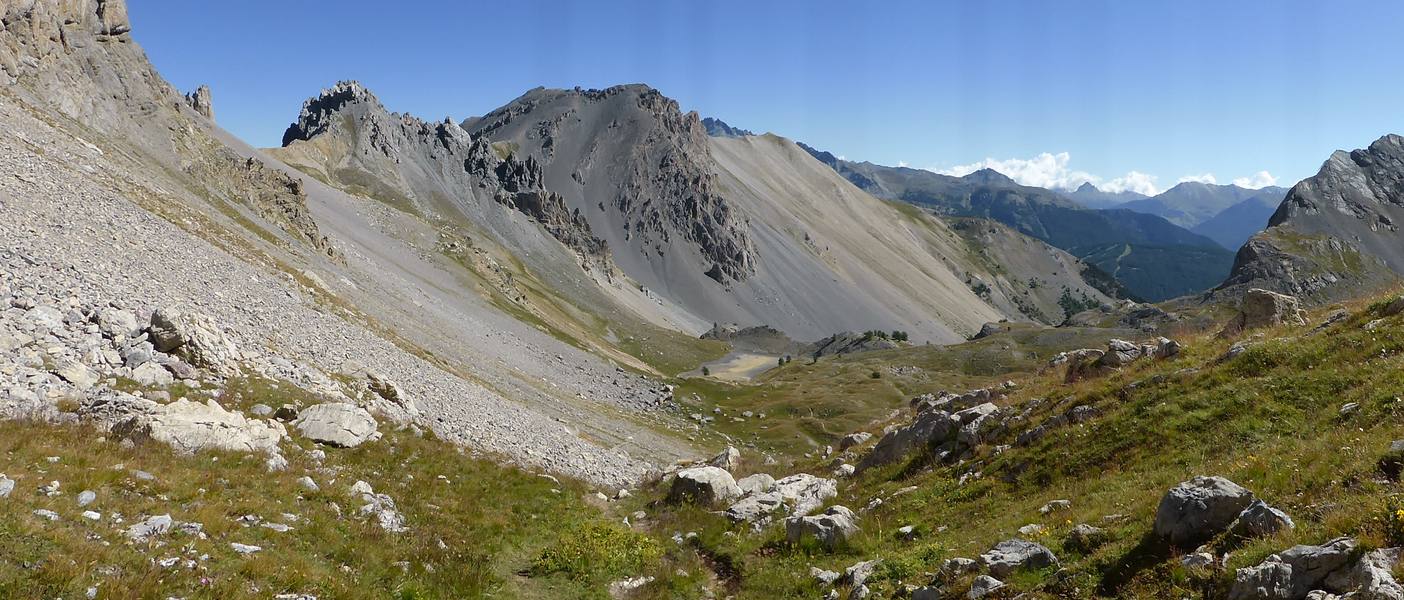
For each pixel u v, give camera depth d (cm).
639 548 2242
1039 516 1841
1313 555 1043
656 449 6494
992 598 1409
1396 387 1719
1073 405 2517
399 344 5728
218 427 2061
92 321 2528
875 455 3072
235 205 9275
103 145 7775
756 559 2177
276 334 3762
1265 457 1650
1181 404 2136
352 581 1508
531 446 3853
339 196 19838
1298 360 2119
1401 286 2441
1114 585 1316
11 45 8475
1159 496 1619
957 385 14300
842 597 1720
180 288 3706
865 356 19250
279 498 1827
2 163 4356
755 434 9944
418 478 2506
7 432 1664
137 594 1143
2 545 1150
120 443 1825
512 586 1858
